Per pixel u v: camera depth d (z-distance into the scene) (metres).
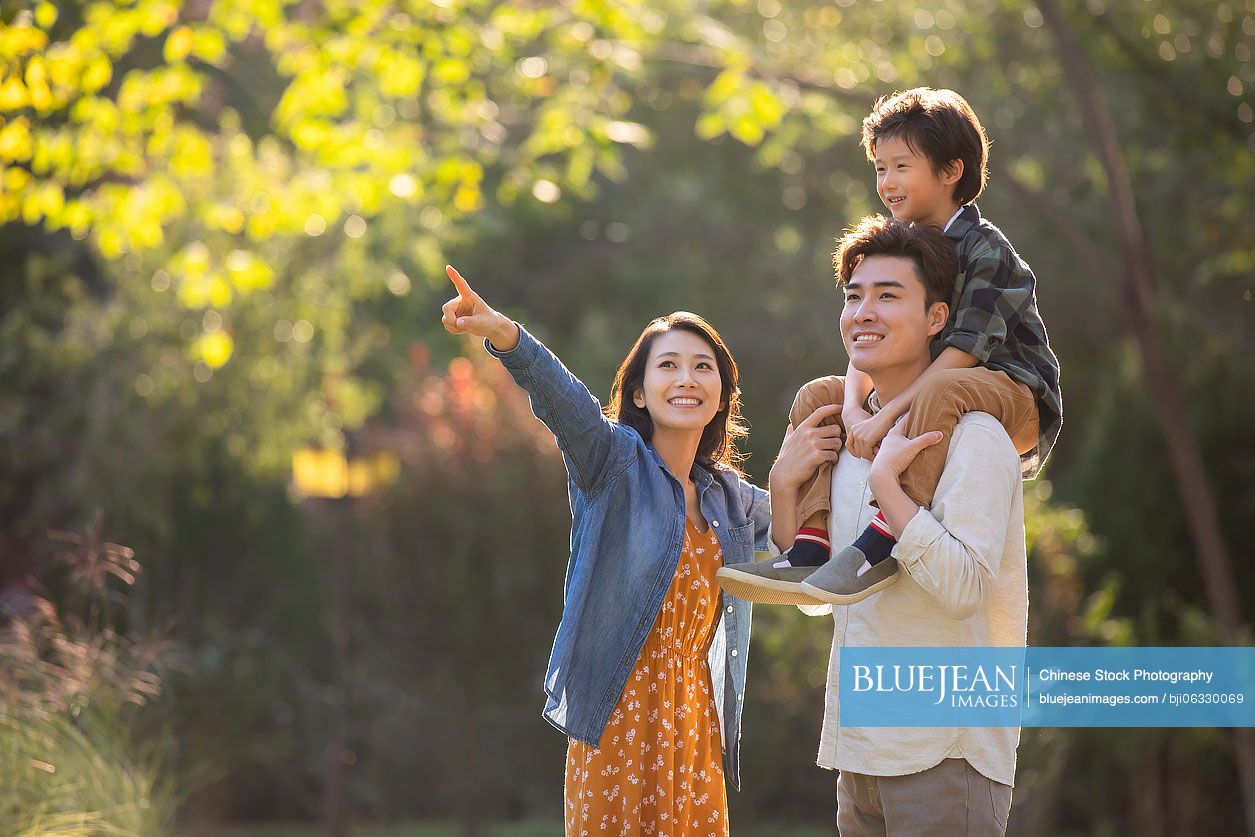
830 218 33.28
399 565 23.52
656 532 6.57
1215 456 22.03
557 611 23.69
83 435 22.62
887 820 5.45
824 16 22.69
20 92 16.55
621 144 34.56
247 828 22.23
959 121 6.16
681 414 6.70
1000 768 5.42
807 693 18.14
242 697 20.92
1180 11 19.48
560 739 24.17
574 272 37.00
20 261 25.67
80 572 10.38
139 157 19.14
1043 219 23.44
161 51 25.34
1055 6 18.66
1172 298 21.62
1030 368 5.75
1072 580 17.59
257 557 23.42
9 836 8.03
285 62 19.08
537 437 23.52
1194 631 18.91
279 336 23.08
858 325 5.59
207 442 22.92
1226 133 19.56
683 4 21.36
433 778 24.28
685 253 36.59
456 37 18.94
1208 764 19.78
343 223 23.73
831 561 5.33
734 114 21.34
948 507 5.14
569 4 20.91
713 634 6.95
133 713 10.37
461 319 6.11
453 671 23.77
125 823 8.84
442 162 19.67
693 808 6.75
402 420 25.17
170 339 22.38
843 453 5.87
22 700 9.07
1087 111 19.14
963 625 5.40
